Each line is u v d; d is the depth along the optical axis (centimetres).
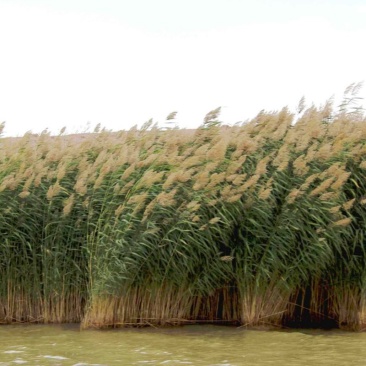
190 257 1284
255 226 1306
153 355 1063
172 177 1258
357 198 1344
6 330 1269
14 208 1323
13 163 1392
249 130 1456
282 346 1135
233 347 1126
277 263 1284
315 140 1391
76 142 1545
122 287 1284
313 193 1270
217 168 1358
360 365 995
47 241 1334
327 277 1359
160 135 1494
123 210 1302
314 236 1281
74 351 1091
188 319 1340
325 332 1270
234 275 1319
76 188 1285
